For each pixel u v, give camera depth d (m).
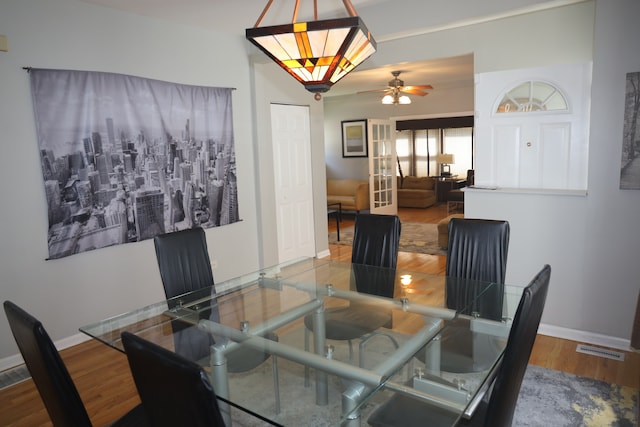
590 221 3.18
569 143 3.42
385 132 8.97
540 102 3.55
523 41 3.65
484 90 3.70
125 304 3.84
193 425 1.16
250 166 4.93
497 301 2.48
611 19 2.91
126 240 3.79
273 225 5.18
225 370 1.92
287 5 3.70
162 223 4.05
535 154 3.56
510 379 1.50
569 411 2.44
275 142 5.33
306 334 2.21
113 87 3.63
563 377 2.79
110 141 3.62
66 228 3.41
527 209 3.42
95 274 3.63
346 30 1.88
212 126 4.44
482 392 1.87
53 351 1.44
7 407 2.70
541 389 2.66
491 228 2.82
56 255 3.38
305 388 1.79
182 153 4.18
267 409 1.68
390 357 1.97
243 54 4.75
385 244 3.26
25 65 3.16
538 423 2.35
